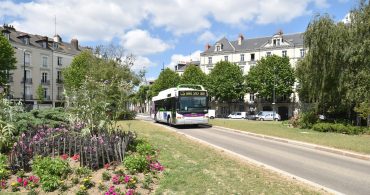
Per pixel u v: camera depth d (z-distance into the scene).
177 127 29.05
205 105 27.92
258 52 78.25
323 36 25.89
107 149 9.23
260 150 14.92
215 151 13.18
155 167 8.94
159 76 83.38
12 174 8.61
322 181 9.12
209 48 88.31
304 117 28.22
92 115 11.87
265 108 76.25
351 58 24.44
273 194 7.18
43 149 9.88
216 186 7.64
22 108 14.62
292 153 14.27
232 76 70.25
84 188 7.25
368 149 14.90
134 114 41.66
